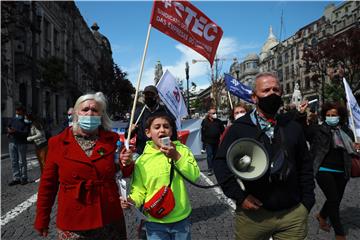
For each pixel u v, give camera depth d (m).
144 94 5.25
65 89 46.97
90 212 2.75
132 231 5.23
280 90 2.93
